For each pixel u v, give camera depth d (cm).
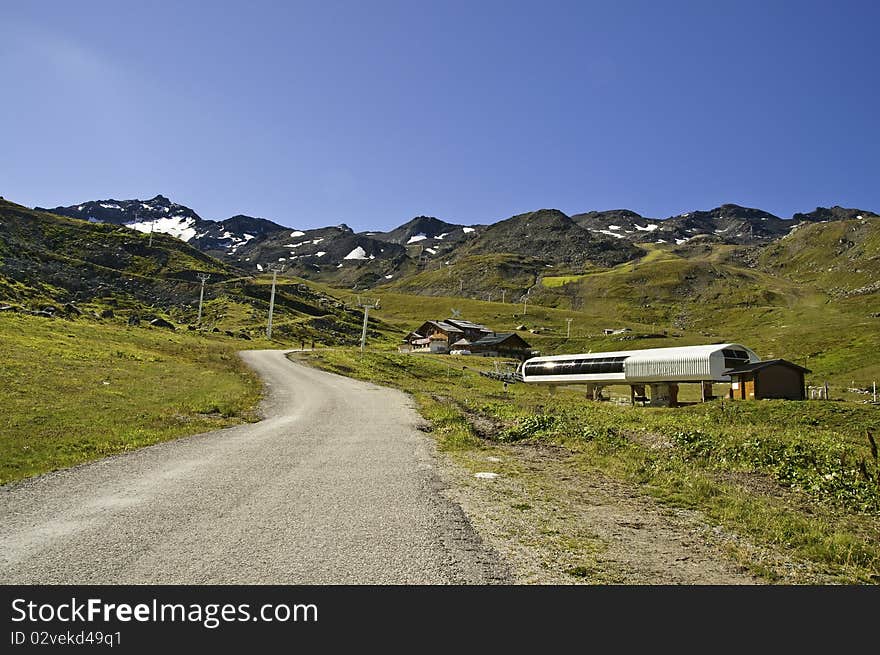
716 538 994
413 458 1673
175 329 9731
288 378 4934
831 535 1065
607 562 842
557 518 1060
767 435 2341
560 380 5819
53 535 909
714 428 2633
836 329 13688
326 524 980
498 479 1395
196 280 19475
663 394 5097
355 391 4266
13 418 2070
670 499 1269
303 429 2322
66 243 19475
